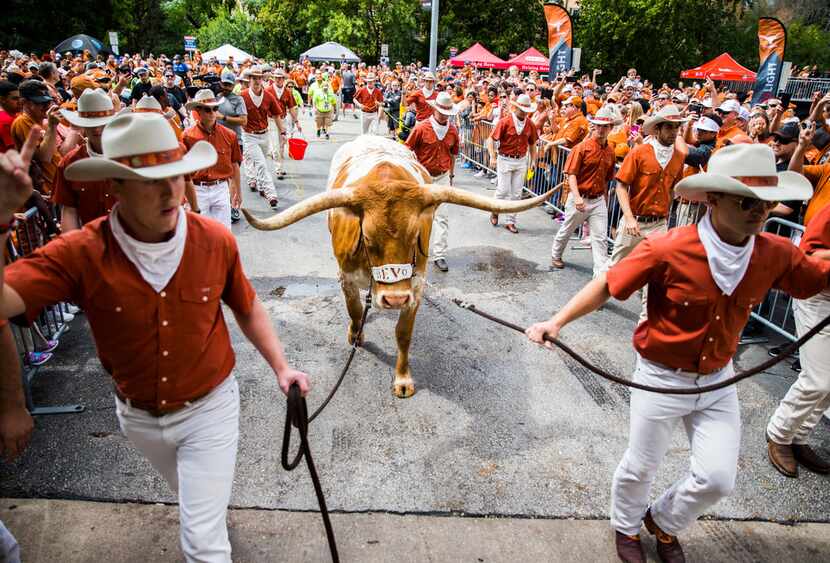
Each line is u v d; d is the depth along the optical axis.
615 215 8.27
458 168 13.78
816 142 5.96
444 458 3.79
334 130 18.91
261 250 7.53
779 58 12.12
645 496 3.00
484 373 4.84
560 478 3.65
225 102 8.86
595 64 40.62
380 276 3.78
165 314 2.11
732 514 3.44
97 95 3.87
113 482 3.48
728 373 2.77
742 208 2.38
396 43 41.97
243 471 3.60
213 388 2.32
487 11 43.38
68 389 4.37
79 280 2.01
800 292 2.65
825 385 3.51
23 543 3.03
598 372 2.78
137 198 1.95
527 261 7.59
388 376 4.74
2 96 5.84
